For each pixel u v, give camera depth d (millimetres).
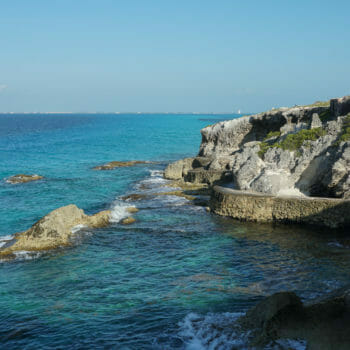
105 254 19875
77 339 12273
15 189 37375
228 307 14008
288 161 28750
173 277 16938
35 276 17234
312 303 11656
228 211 26594
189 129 149750
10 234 23312
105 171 48969
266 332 10773
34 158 63469
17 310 14180
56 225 21734
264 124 46375
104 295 15273
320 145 27562
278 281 16250
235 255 19547
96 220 25016
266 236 22672
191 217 26781
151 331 12570
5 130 153625
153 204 30406
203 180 37406
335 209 23719
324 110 39031
